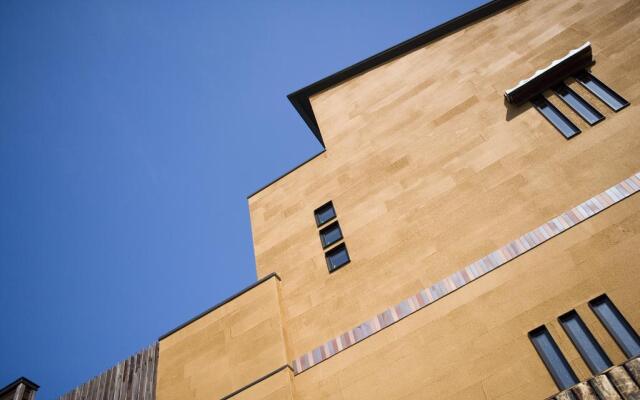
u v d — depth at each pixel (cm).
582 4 1408
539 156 1117
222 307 1289
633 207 916
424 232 1149
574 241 935
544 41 1397
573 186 1018
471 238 1069
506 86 1343
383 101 1602
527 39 1441
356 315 1096
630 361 731
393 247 1171
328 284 1205
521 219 1032
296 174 1589
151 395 1234
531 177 1088
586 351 808
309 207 1448
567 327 847
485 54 1488
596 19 1338
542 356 830
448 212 1151
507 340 877
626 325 799
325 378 1017
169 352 1277
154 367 1308
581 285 875
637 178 953
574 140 1095
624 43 1223
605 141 1052
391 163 1379
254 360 1112
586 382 749
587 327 823
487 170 1171
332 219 1360
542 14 1477
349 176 1440
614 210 933
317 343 1098
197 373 1173
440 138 1336
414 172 1303
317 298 1191
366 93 1686
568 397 750
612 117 1086
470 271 1013
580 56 1212
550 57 1341
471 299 967
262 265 1374
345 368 1010
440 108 1421
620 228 903
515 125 1220
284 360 1068
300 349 1112
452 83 1470
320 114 1741
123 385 1334
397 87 1612
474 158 1219
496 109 1295
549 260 937
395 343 990
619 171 985
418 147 1361
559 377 802
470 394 846
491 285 966
